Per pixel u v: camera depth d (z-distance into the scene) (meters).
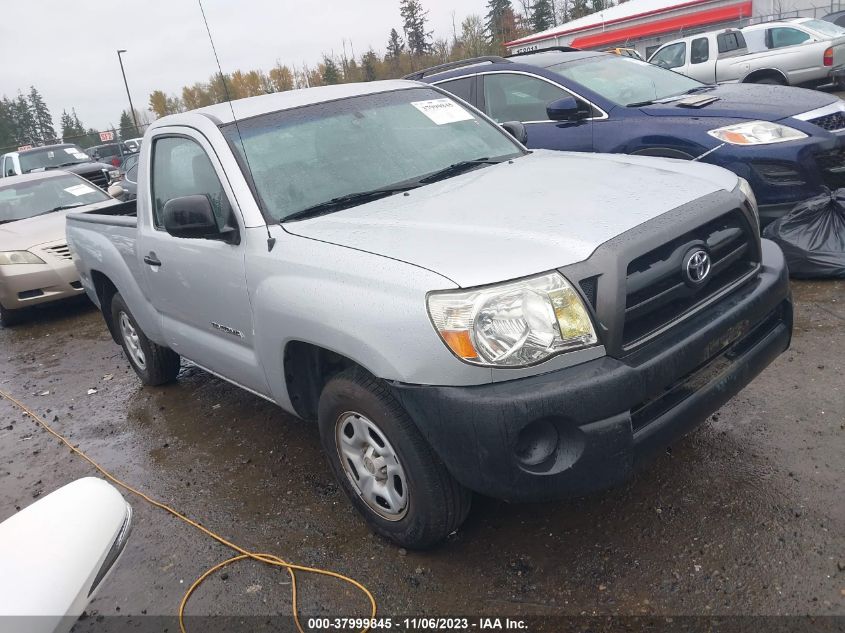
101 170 16.77
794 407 3.56
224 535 3.33
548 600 2.60
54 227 8.19
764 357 2.96
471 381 2.41
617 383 2.38
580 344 2.41
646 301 2.54
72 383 5.91
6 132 71.69
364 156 3.62
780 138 5.39
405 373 2.50
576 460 2.41
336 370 3.25
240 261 3.27
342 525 3.25
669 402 2.59
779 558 2.60
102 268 4.91
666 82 6.87
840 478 2.97
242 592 2.92
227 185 3.37
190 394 5.12
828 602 2.38
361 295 2.63
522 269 2.43
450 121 4.07
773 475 3.06
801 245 5.12
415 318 2.46
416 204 3.14
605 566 2.71
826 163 5.46
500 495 2.47
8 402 5.71
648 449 2.50
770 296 2.93
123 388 5.54
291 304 2.91
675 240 2.66
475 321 2.38
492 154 3.95
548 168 3.49
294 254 2.98
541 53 7.35
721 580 2.55
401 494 2.87
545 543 2.89
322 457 3.89
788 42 14.67
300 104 3.83
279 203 3.30
